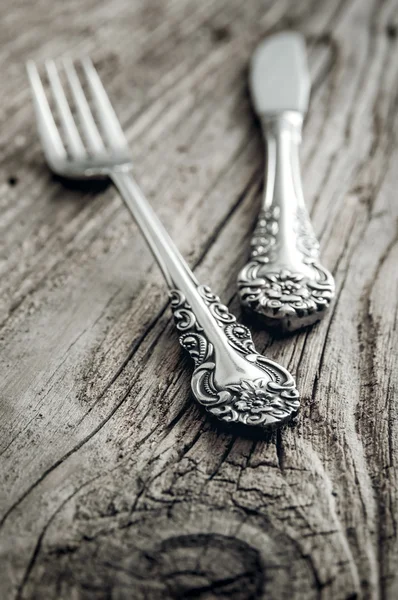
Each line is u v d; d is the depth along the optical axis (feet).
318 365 0.65
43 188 0.85
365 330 0.68
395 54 1.04
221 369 0.62
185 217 0.80
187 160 0.88
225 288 0.72
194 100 0.97
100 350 0.67
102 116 0.91
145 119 0.95
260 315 0.67
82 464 0.59
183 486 0.57
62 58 1.04
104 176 0.86
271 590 0.52
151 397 0.63
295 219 0.74
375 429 0.60
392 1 1.15
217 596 0.52
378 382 0.64
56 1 1.17
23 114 0.95
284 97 0.92
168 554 0.54
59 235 0.79
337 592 0.51
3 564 0.54
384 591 0.51
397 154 0.87
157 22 1.12
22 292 0.73
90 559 0.54
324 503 0.56
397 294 0.71
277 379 0.61
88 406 0.63
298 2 1.16
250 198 0.82
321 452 0.59
